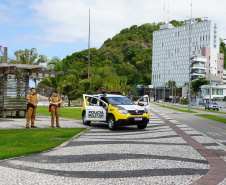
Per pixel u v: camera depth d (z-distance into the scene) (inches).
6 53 694.5
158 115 1058.1
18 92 723.4
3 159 248.8
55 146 318.7
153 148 318.7
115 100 551.2
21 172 207.0
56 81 1422.2
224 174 209.6
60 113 952.9
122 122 496.7
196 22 6348.4
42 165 229.9
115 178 195.3
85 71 4431.6
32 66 666.2
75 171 212.7
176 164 240.2
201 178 197.9
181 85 6515.8
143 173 209.5
